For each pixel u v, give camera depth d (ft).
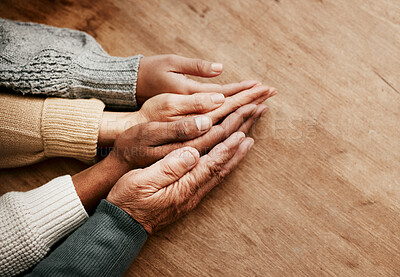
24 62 2.02
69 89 2.07
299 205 2.15
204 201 2.16
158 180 1.93
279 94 2.21
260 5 2.26
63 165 2.19
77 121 2.02
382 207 2.14
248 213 2.15
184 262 2.13
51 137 2.04
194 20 2.26
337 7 2.25
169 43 2.25
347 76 2.21
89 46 2.14
